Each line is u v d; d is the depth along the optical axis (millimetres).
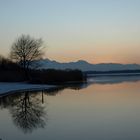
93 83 97000
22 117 28703
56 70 107250
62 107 35844
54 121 26156
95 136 20156
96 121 25906
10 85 74125
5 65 107750
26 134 20984
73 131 21844
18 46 104625
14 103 40875
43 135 20625
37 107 36344
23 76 99875
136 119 26688
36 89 67125
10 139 19562
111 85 83938
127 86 78188
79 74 112562
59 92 59125
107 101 41750
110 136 20156
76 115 29344
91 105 37344
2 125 24641
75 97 48375
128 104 37781
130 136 20078
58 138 19703
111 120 26328
